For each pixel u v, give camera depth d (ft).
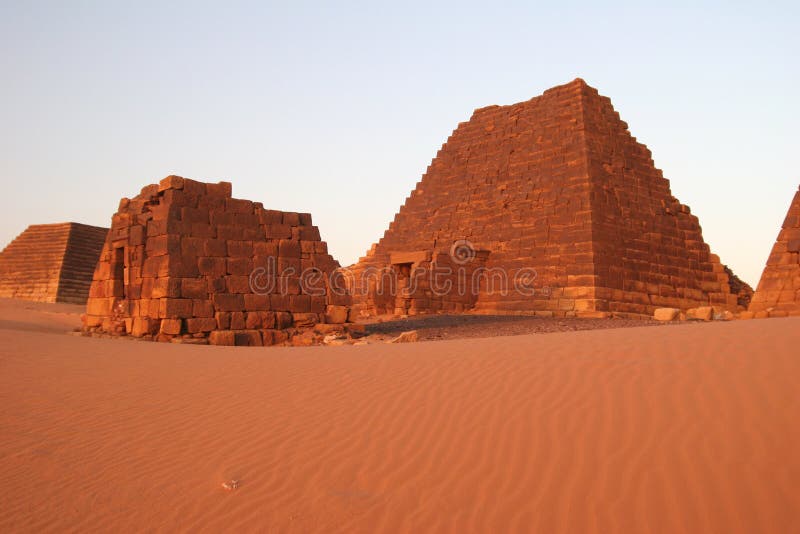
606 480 19.43
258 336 70.23
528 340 36.47
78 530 20.75
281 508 20.84
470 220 144.77
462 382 29.01
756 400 21.93
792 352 25.21
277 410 29.43
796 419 20.36
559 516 18.37
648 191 134.31
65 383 36.37
